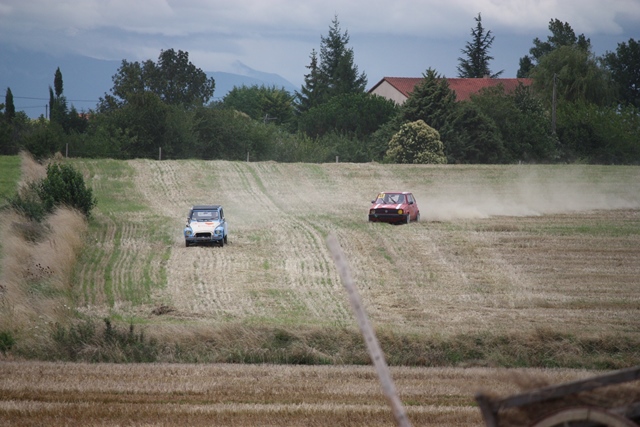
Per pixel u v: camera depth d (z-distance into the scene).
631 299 94.06
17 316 75.75
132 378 57.31
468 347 71.31
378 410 46.38
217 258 122.62
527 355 70.19
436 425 42.66
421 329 77.38
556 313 86.88
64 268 104.69
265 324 76.25
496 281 105.75
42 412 44.88
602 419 18.36
